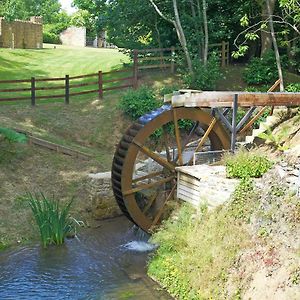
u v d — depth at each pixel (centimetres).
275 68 1689
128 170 1088
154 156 1122
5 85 1786
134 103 1465
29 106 1505
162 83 1655
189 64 1608
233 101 1098
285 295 696
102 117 1492
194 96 1099
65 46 3006
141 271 941
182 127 1445
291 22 1697
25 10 3922
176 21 1588
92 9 1919
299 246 748
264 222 823
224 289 779
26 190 1168
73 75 2017
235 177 973
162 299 838
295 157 1033
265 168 963
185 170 1060
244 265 785
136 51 1630
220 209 925
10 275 912
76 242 1057
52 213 1030
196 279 827
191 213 986
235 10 1791
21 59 2197
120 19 1734
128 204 1091
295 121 1250
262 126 1308
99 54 2469
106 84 1817
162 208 1103
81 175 1248
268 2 1513
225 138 1204
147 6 1691
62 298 839
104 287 879
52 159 1281
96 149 1395
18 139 1224
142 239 1092
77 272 931
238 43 1880
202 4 1709
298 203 798
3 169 1200
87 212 1173
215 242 859
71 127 1438
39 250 1010
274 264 749
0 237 1032
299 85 1579
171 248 939
